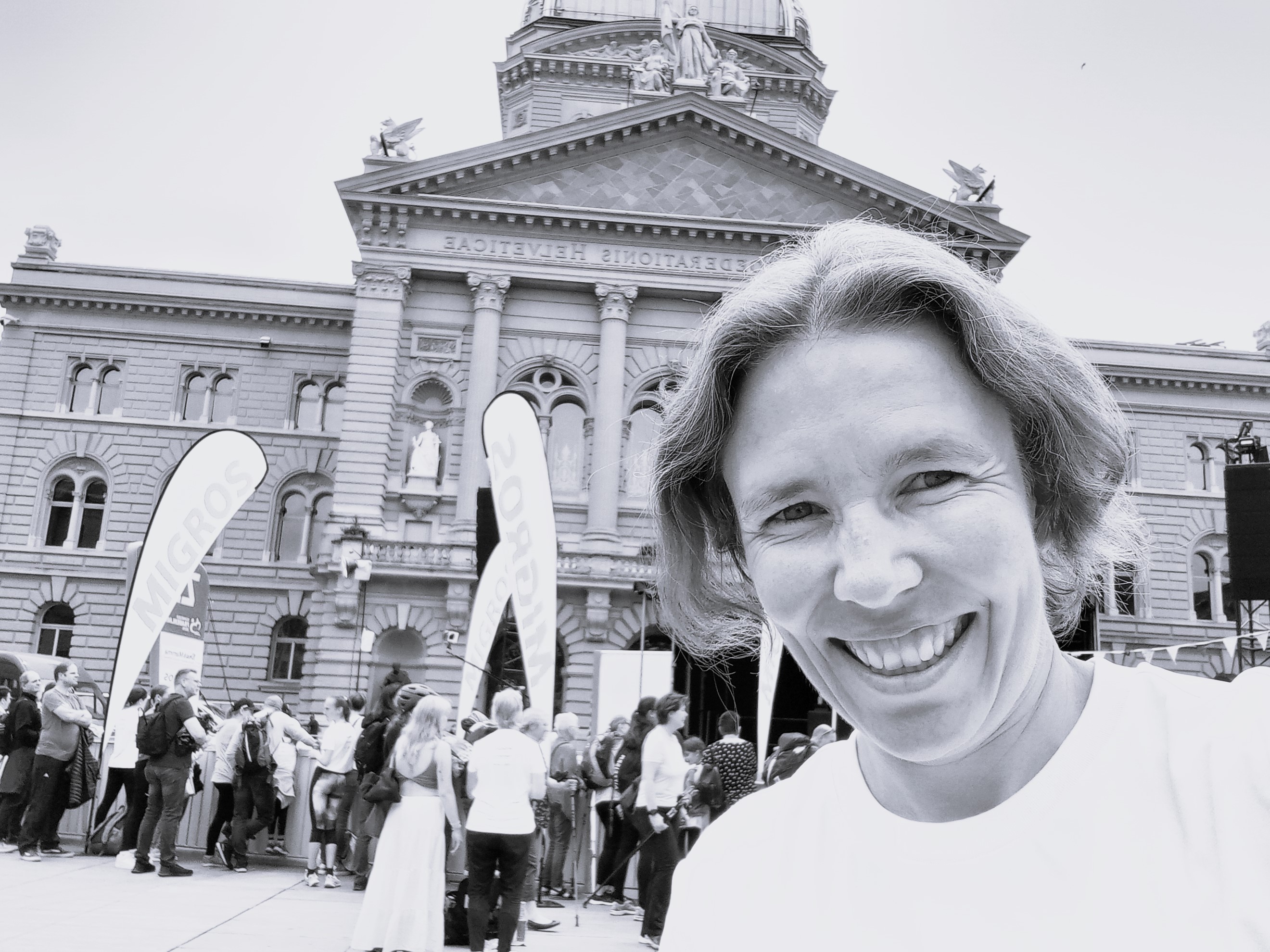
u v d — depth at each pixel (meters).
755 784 9.86
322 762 12.18
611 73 42.88
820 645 0.92
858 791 1.01
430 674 29.59
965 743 0.89
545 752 10.24
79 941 8.24
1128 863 0.85
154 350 37.34
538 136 32.28
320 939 8.89
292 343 37.53
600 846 11.99
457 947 9.06
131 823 12.33
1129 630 35.75
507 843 7.89
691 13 37.25
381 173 31.83
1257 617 35.75
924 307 0.91
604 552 30.22
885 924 0.93
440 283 32.59
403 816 8.20
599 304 32.62
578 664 29.84
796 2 46.69
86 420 36.53
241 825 12.83
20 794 13.17
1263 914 0.78
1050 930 0.86
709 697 31.58
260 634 35.62
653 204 33.03
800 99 43.81
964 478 0.89
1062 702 0.95
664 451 1.07
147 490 36.41
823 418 0.89
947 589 0.86
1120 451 1.04
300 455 36.88
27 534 35.75
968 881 0.90
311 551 36.41
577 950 8.87
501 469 10.89
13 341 36.91
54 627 35.69
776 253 1.06
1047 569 1.10
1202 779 0.85
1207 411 38.19
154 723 11.84
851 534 0.87
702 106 32.62
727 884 1.05
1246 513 16.31
